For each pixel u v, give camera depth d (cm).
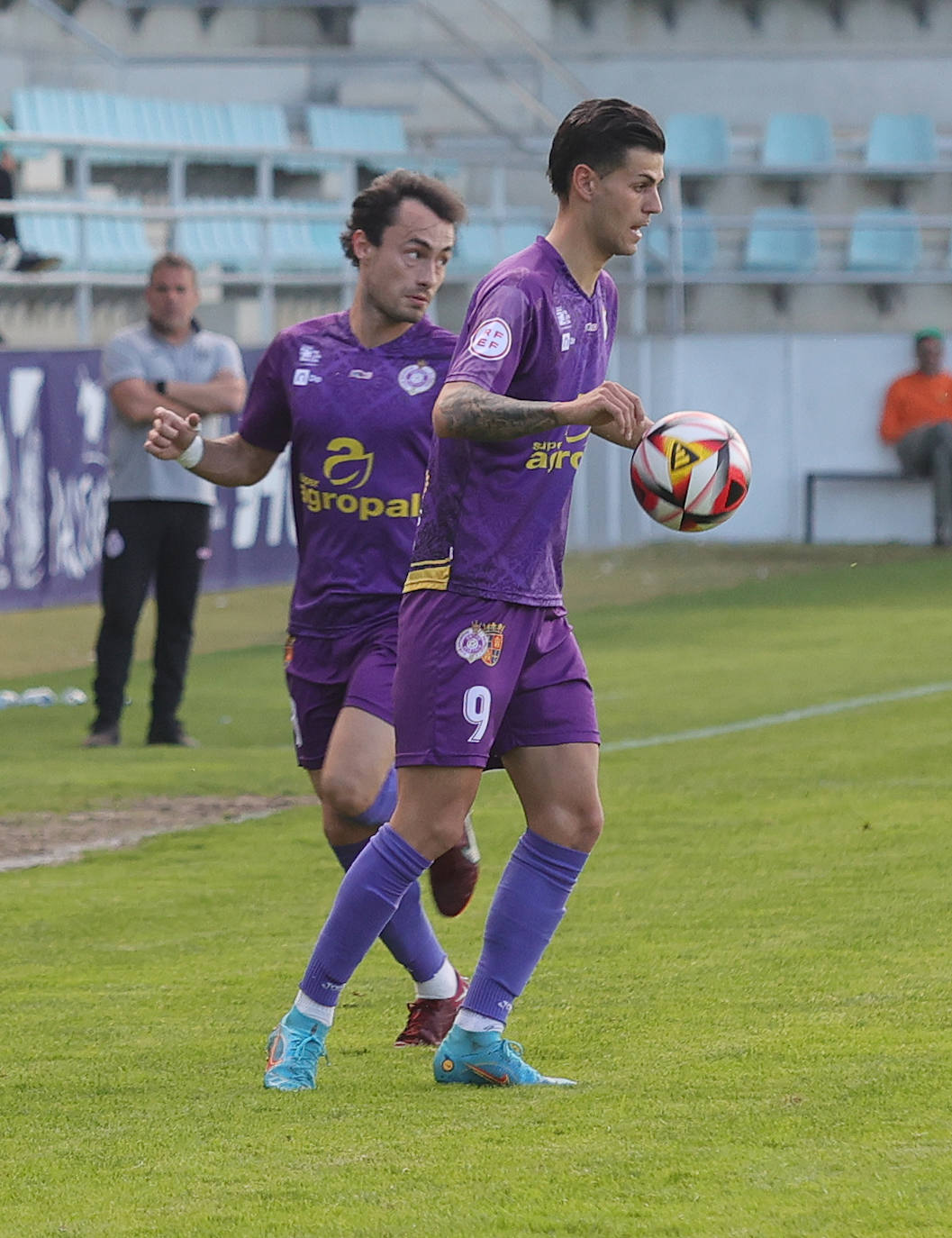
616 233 1306
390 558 1606
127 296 5903
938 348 6700
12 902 2077
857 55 8075
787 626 4638
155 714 3341
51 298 5600
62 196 6569
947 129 8094
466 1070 1331
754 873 2094
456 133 7625
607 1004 1552
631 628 4697
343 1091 1325
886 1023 1442
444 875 1544
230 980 1708
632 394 1220
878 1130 1148
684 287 7088
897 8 8281
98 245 6069
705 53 8062
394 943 1473
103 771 3000
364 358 1620
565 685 1357
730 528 6975
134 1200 1075
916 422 6700
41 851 2381
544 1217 1007
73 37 7325
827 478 6838
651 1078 1313
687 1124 1183
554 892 1345
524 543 1316
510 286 1288
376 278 1612
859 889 1986
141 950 1847
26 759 3150
